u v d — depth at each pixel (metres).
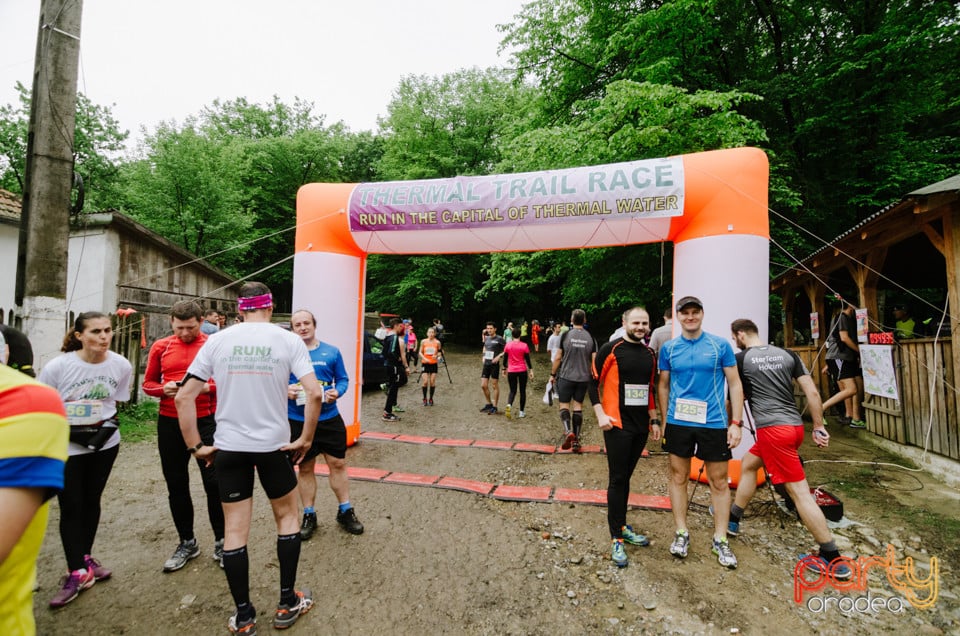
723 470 3.25
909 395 5.24
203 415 3.09
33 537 1.05
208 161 17.16
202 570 3.10
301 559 3.29
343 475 3.69
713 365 3.26
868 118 9.11
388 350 7.80
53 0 4.40
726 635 2.58
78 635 2.48
